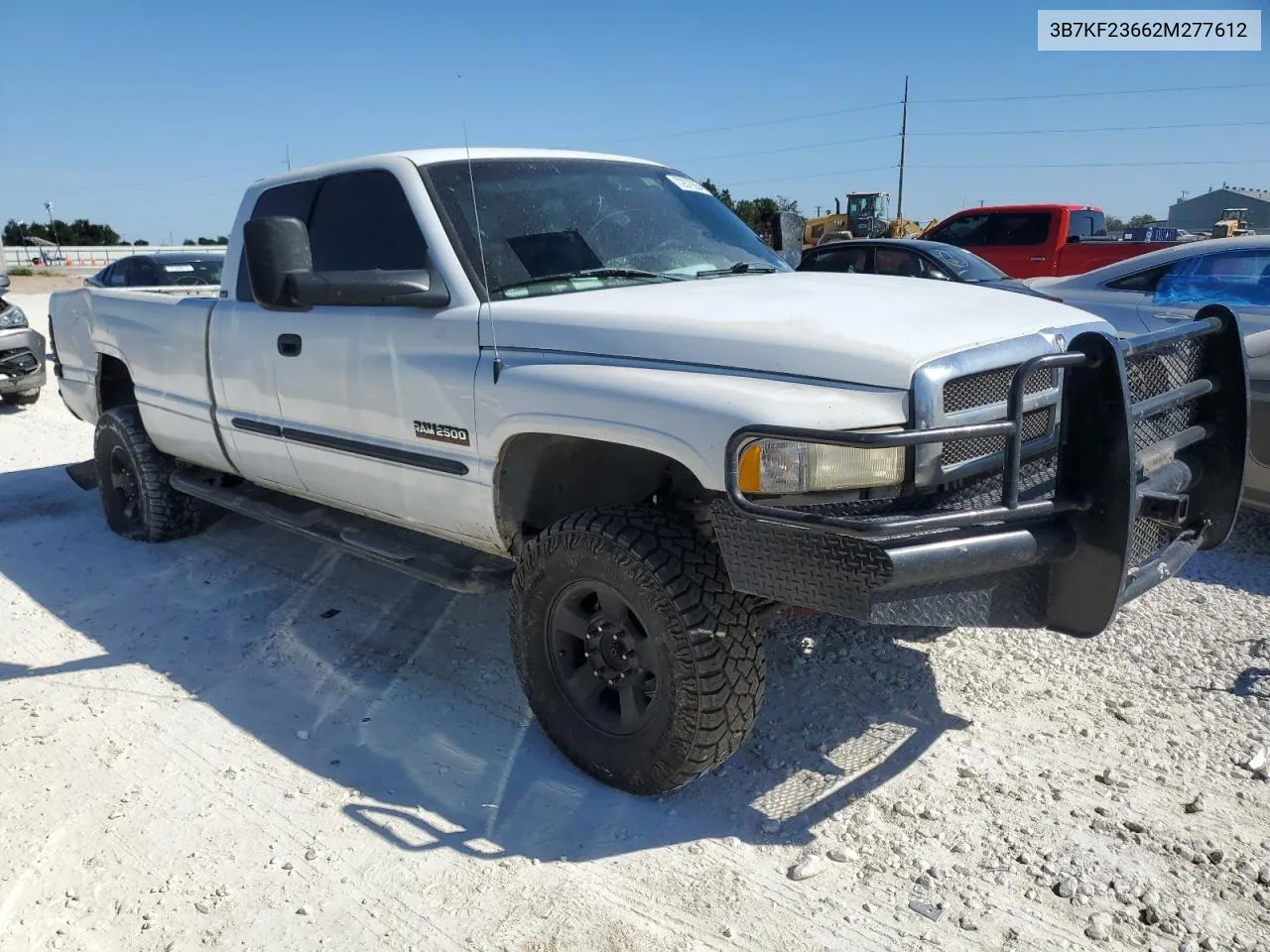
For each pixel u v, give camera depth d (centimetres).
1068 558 264
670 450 273
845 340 270
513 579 327
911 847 280
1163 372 315
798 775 318
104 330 560
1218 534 345
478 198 368
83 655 421
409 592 483
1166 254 728
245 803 311
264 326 422
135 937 253
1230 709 347
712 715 281
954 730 340
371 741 348
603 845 287
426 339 349
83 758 338
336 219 399
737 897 262
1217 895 256
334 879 274
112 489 586
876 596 244
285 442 426
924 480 263
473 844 288
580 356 307
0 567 537
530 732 351
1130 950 239
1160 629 411
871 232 2277
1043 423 300
